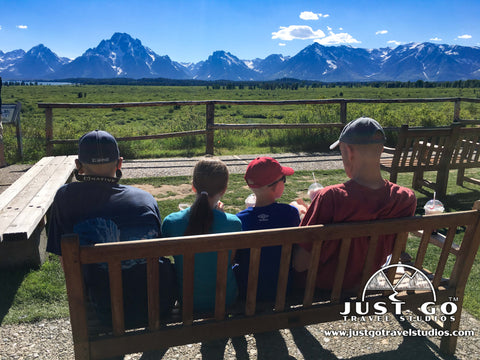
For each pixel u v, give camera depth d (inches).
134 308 77.2
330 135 397.1
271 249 88.7
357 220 78.5
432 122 464.4
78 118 1697.8
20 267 134.2
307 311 82.7
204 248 69.1
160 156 349.4
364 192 78.1
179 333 75.2
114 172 79.6
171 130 486.9
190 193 229.9
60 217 76.0
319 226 74.4
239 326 79.1
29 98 3294.8
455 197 228.1
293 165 306.0
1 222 119.3
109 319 76.5
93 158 75.3
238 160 324.8
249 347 97.0
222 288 75.2
